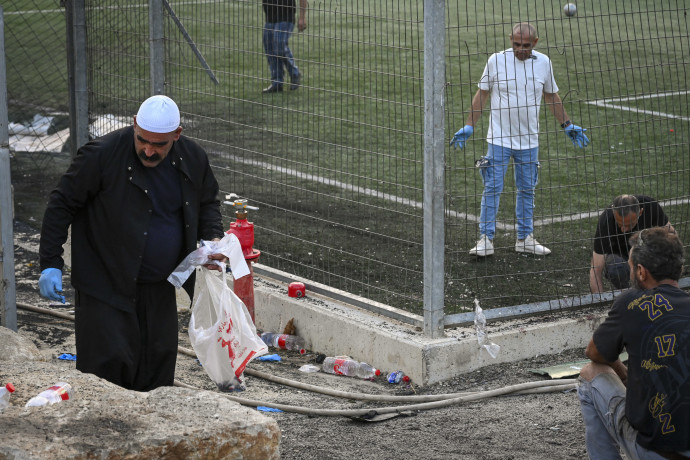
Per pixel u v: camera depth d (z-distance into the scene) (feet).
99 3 23.26
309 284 21.01
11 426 10.47
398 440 14.79
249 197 29.43
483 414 15.94
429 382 17.49
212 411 11.12
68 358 18.60
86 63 23.45
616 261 20.18
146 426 10.61
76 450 9.89
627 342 11.19
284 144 35.45
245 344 14.79
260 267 22.22
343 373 18.51
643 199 20.35
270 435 10.97
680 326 10.74
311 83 44.96
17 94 29.48
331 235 26.66
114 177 13.42
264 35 25.75
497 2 71.67
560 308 19.42
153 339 14.49
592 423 12.44
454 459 13.98
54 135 28.32
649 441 10.87
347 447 14.44
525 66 21.68
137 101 23.41
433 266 17.67
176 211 14.06
